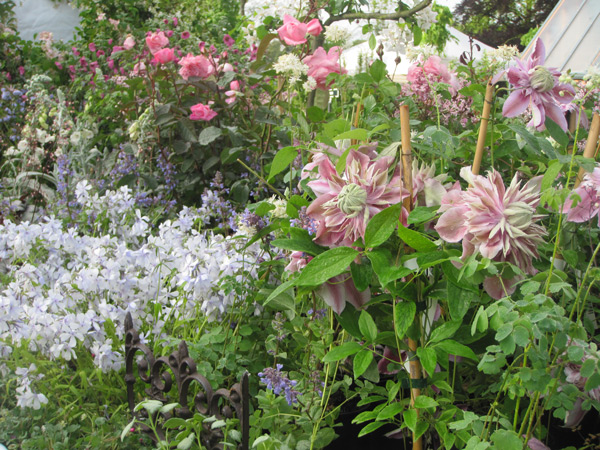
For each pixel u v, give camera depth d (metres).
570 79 1.42
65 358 1.84
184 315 2.02
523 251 1.31
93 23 7.60
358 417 1.45
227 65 3.40
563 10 4.68
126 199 2.76
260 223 1.90
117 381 1.96
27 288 2.10
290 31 2.78
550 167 1.30
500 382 1.53
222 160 3.16
